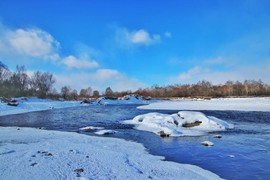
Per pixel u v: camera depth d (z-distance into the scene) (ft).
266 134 61.05
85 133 63.41
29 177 24.94
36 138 50.19
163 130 61.67
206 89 402.52
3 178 24.58
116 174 27.02
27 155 33.65
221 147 45.68
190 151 42.42
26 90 259.80
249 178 29.04
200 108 152.76
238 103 193.77
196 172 30.25
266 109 139.54
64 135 55.67
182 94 391.45
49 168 27.94
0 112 127.13
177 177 27.50
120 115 117.80
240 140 52.80
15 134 55.77
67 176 25.49
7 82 239.71
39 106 167.63
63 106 191.21
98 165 30.14
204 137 56.95
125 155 36.60
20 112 133.69
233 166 33.60
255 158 37.78
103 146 43.65
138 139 54.29
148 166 31.45
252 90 357.00
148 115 85.56
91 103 234.38
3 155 33.60
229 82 414.62
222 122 74.69
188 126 71.77
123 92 413.18
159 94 406.21
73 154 35.09
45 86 278.05
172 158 37.70
